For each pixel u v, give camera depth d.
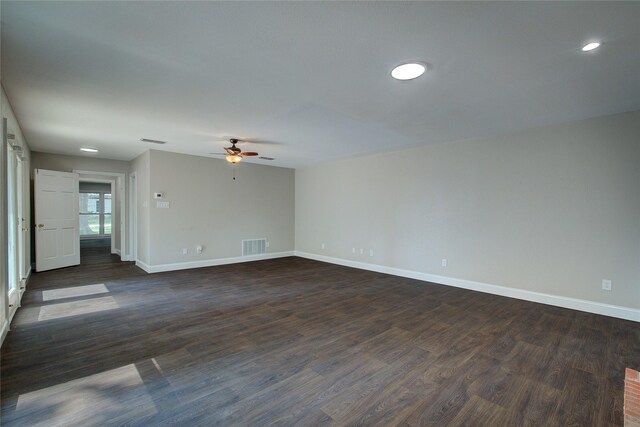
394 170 5.76
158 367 2.40
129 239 7.05
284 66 2.35
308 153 5.87
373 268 6.12
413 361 2.52
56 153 6.09
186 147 5.39
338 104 3.13
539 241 4.05
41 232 5.63
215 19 1.77
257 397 2.03
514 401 2.00
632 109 3.30
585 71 2.40
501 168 4.38
